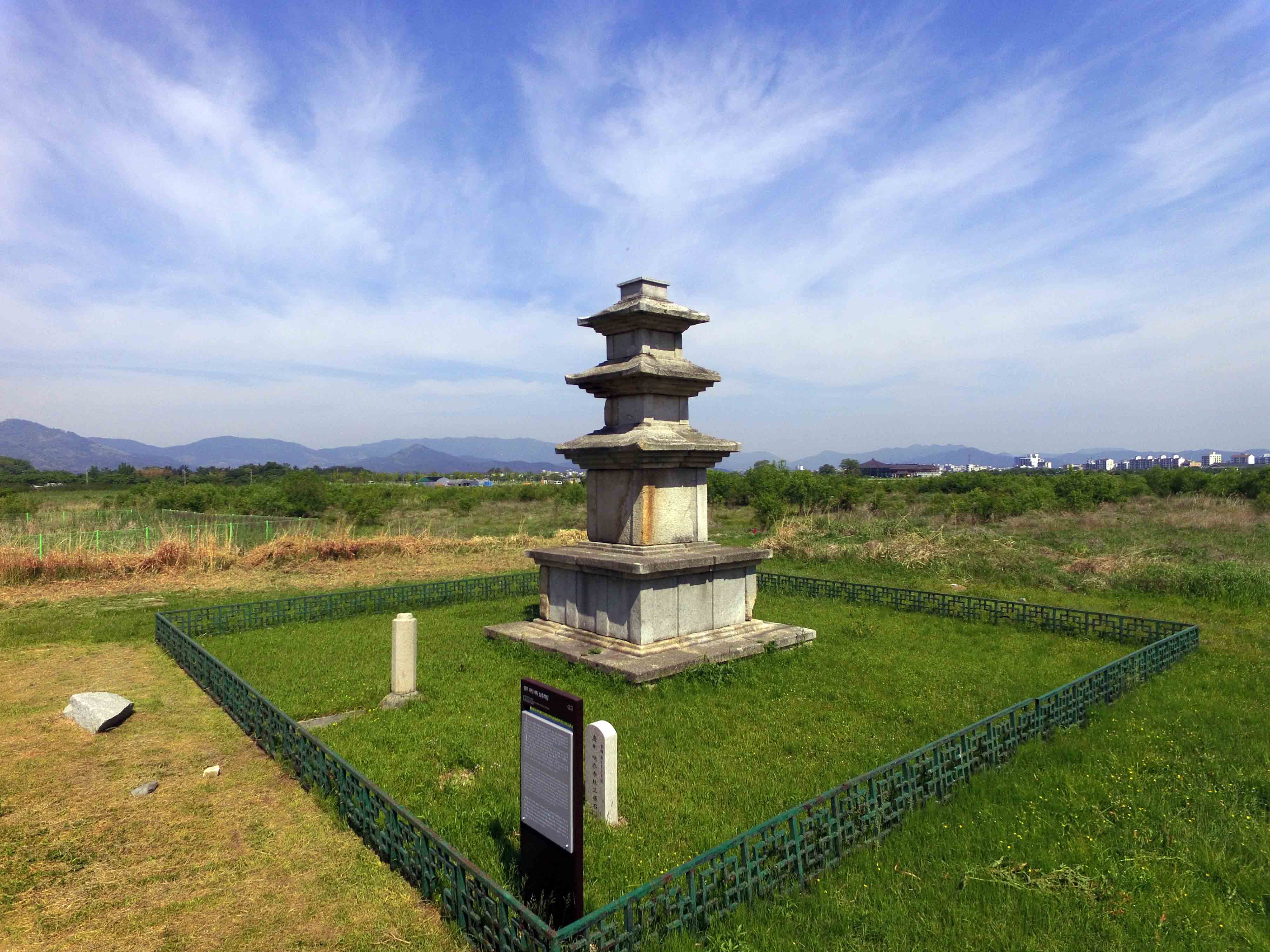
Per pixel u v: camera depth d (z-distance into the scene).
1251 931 4.48
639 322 11.47
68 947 4.61
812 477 41.09
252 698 8.14
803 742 7.81
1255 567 18.17
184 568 20.08
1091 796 6.37
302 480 40.84
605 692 9.62
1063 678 10.28
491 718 8.59
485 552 25.27
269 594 17.23
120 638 12.97
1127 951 4.31
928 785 6.33
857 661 11.12
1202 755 7.25
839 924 4.60
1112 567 18.72
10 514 33.81
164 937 4.70
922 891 4.96
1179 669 10.57
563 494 50.03
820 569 21.50
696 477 12.14
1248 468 43.28
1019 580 18.66
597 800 6.11
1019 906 4.77
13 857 5.67
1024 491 37.09
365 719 8.59
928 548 21.78
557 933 3.87
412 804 6.32
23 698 9.63
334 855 5.69
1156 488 42.59
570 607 12.18
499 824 5.88
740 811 6.23
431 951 4.52
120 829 6.12
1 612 15.11
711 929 4.55
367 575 20.41
